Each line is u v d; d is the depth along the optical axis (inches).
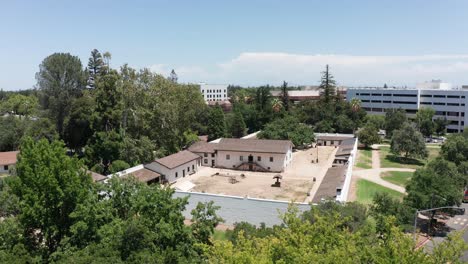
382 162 2920.8
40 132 2610.7
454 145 2549.2
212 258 628.1
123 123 2628.0
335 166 2618.1
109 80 2479.1
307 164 2920.8
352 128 4173.2
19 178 941.2
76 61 3171.8
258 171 2733.8
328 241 628.4
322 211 1086.4
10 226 917.2
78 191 963.3
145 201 921.5
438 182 1568.7
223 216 1647.4
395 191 2105.1
